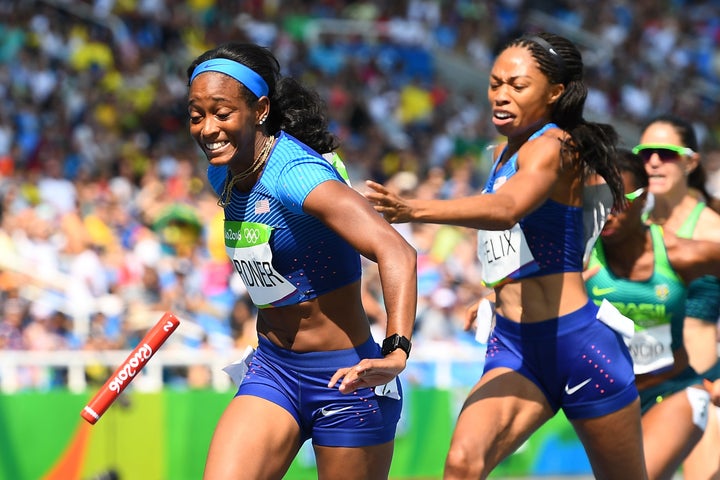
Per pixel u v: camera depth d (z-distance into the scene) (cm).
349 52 5769
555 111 1314
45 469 2623
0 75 4366
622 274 1521
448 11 6288
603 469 1353
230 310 3088
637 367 1516
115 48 4822
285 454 1161
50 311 2892
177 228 3378
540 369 1315
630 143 5947
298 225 1118
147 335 1173
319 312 1153
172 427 2742
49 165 3741
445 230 3634
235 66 1109
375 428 1173
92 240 3262
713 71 6769
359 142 4850
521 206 1171
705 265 1498
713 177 3388
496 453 1272
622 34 6631
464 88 5997
